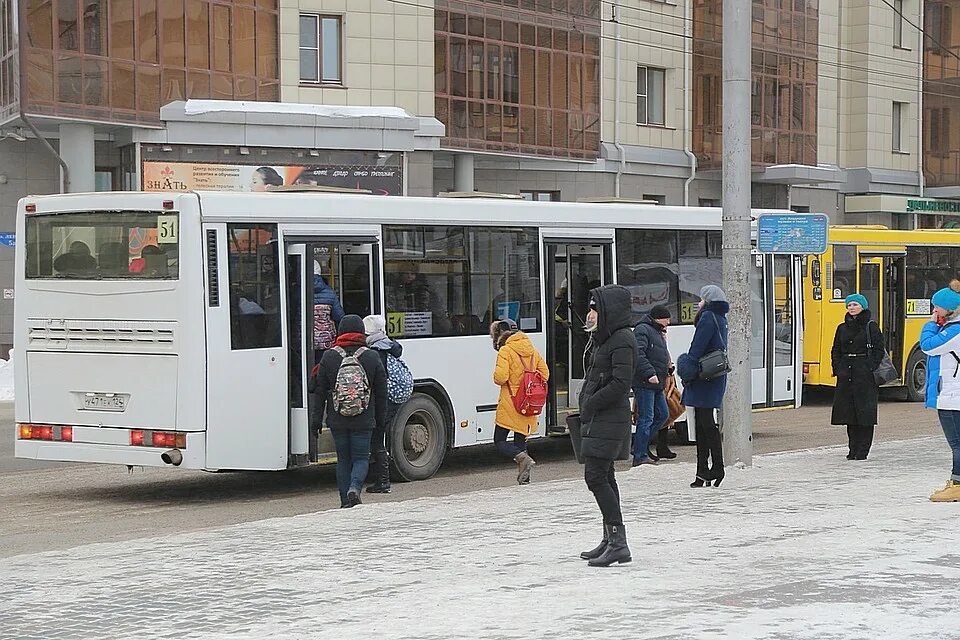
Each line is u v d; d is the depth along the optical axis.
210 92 35.59
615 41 45.62
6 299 35.44
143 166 34.53
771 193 52.78
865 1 55.53
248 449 16.53
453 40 40.06
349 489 15.44
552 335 20.25
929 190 58.81
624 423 11.40
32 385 17.23
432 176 39.00
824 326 30.69
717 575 10.91
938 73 58.94
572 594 10.22
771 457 19.64
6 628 9.40
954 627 9.00
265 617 9.59
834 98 55.19
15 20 32.78
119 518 15.57
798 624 9.07
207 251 16.20
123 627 9.36
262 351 16.66
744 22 17.81
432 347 18.62
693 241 22.61
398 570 11.30
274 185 35.91
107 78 33.69
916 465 18.61
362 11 38.19
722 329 16.33
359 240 17.73
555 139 43.16
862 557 11.68
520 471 17.80
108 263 16.66
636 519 13.90
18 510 16.17
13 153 34.94
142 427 16.42
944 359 15.05
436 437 18.70
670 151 47.91
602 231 21.06
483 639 8.79
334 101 37.88
